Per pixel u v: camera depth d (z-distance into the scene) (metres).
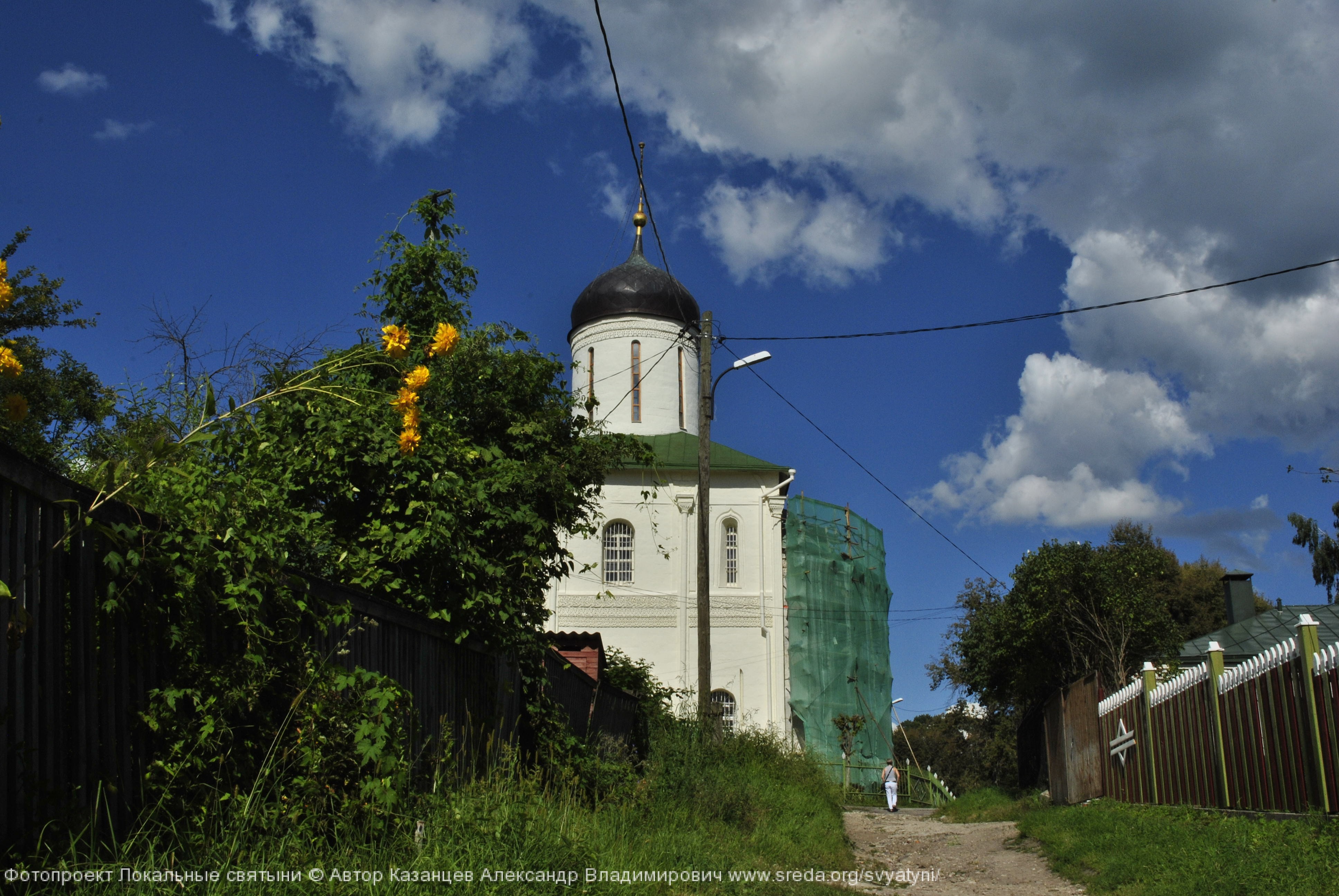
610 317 38.88
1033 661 28.17
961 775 60.28
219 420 6.36
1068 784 19.50
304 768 6.34
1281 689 10.17
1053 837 13.04
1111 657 25.47
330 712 6.48
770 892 8.59
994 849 13.90
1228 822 10.04
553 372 12.05
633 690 23.94
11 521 4.46
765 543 35.09
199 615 5.73
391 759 6.54
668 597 34.31
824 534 38.44
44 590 4.69
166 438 5.92
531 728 11.84
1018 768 30.81
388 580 8.84
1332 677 9.12
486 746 10.05
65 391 11.10
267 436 9.13
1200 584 50.59
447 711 9.26
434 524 8.97
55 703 4.71
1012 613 28.05
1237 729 11.23
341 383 9.38
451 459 9.74
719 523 35.41
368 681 6.83
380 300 12.41
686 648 33.94
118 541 5.11
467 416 11.57
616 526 35.03
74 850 4.53
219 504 6.04
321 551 8.48
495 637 9.85
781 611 34.56
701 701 18.05
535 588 11.16
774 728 31.83
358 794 6.63
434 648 9.07
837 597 38.06
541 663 11.70
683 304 39.19
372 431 9.26
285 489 8.82
